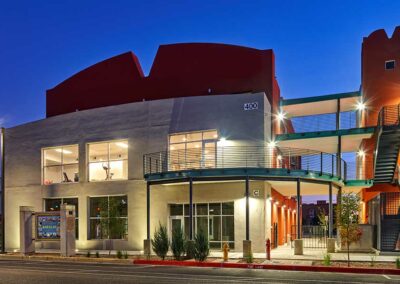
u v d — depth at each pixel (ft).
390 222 72.23
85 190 91.97
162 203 83.97
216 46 95.14
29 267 61.72
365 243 72.95
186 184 81.05
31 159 100.37
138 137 87.81
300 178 74.08
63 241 77.82
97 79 106.22
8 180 102.68
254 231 76.48
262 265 57.41
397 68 99.14
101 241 88.89
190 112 84.23
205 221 81.30
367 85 100.83
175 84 96.58
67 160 96.68
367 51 102.06
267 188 79.41
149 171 85.15
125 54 103.96
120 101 101.96
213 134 82.48
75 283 44.32
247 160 78.95
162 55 99.04
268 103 84.33
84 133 93.97
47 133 98.89
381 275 49.67
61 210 78.84
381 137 87.86
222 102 82.43
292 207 135.23
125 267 60.13
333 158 88.94
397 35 100.42
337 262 59.47
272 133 87.20
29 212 82.53
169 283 43.19
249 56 92.27
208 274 50.67
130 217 86.43
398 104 90.22
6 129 104.94
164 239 68.54
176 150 84.53
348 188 98.07
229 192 79.20
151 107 87.56
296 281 44.06
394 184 86.94
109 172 91.20
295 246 69.82
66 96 109.60
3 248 86.33
